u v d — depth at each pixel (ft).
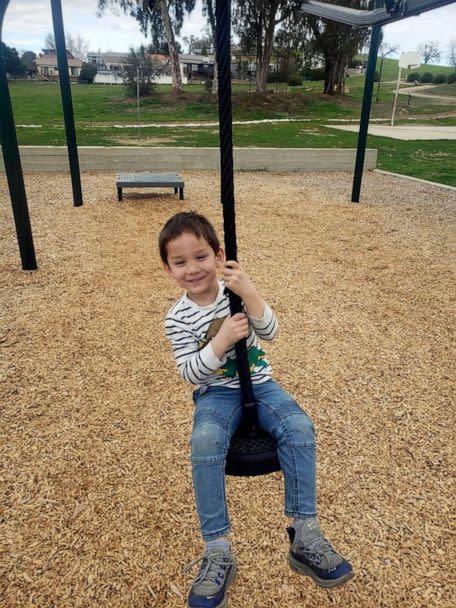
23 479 8.44
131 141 51.44
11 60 229.45
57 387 11.03
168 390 10.98
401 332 13.79
